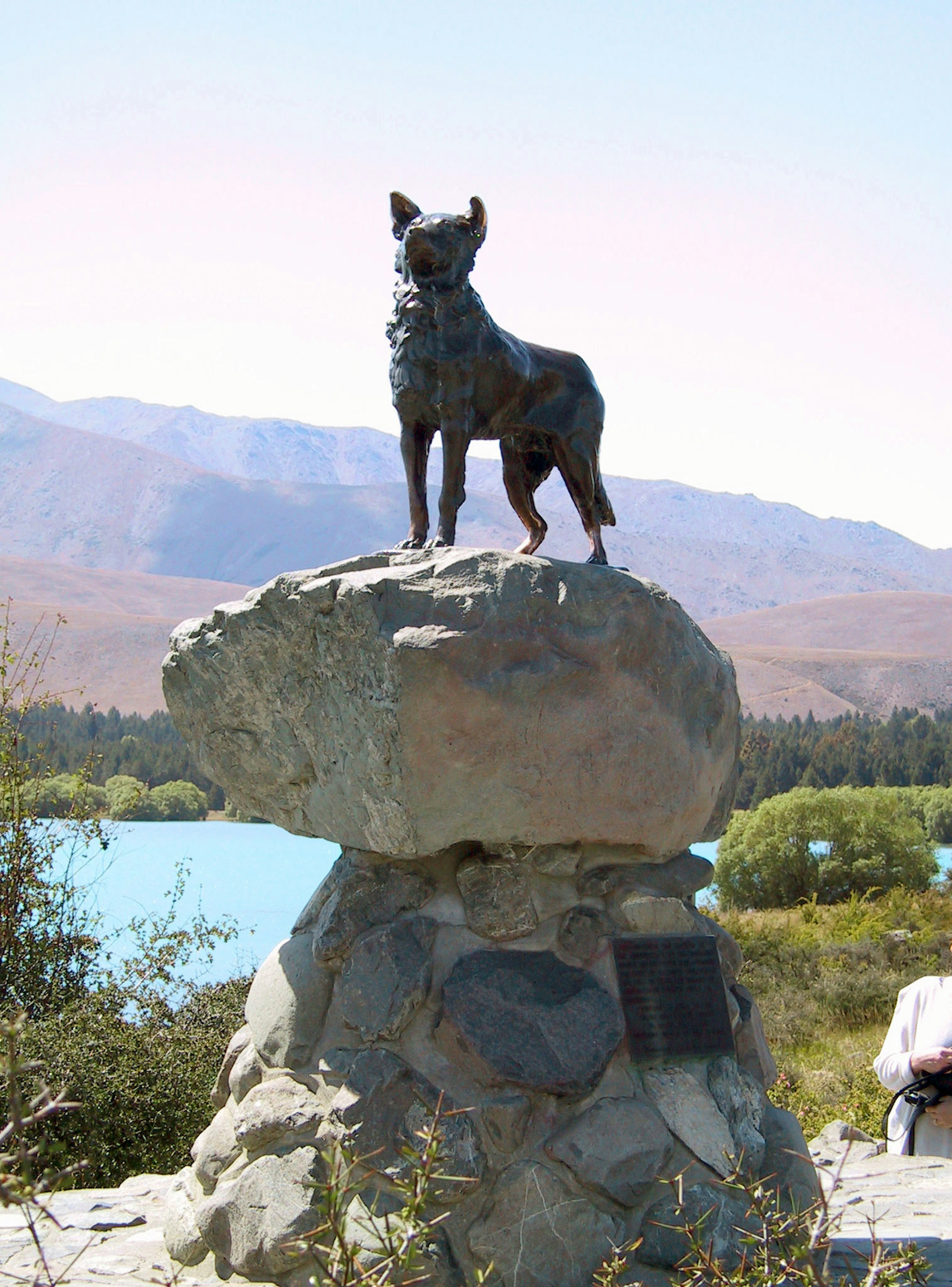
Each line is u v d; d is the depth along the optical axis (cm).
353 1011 402
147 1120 722
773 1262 310
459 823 387
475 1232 365
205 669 445
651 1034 402
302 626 394
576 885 421
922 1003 441
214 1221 395
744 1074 416
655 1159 378
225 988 846
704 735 433
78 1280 399
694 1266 321
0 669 908
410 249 425
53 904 899
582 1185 371
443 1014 393
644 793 405
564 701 382
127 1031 761
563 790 390
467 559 382
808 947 1928
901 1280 379
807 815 2862
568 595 387
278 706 423
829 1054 1332
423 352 429
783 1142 409
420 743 371
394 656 362
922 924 2097
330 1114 386
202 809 4544
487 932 407
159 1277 398
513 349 445
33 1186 210
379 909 419
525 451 475
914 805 4503
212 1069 757
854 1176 569
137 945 880
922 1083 430
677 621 419
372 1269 295
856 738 8088
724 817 470
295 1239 264
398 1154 373
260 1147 399
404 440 448
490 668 371
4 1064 210
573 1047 388
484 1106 377
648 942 417
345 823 418
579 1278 361
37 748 935
